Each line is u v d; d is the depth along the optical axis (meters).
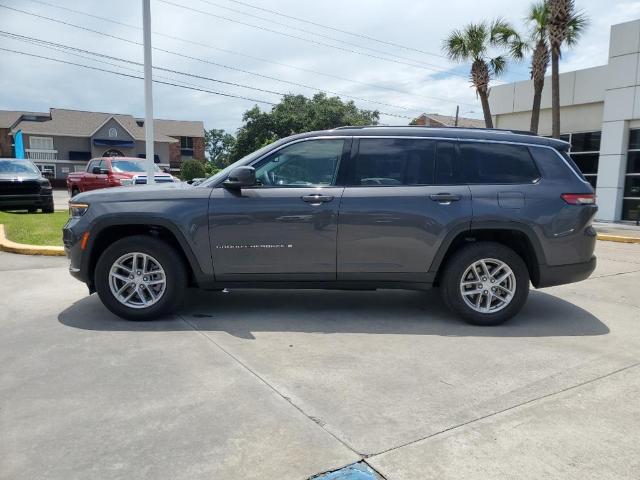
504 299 5.01
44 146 47.28
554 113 18.16
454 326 4.99
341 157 5.03
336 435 2.90
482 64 20.69
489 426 3.03
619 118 17.69
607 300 6.26
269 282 5.00
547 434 2.96
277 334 4.64
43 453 2.69
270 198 4.88
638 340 4.66
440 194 4.87
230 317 5.15
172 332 4.65
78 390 3.42
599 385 3.64
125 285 4.95
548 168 5.03
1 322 4.88
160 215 4.84
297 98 54.28
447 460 2.68
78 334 4.56
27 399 3.29
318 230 4.87
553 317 5.41
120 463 2.61
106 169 17.62
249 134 53.28
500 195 4.89
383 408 3.23
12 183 14.80
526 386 3.60
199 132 57.22
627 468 2.63
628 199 17.95
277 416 3.11
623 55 17.42
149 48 12.05
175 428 2.95
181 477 2.50
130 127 51.44
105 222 4.86
